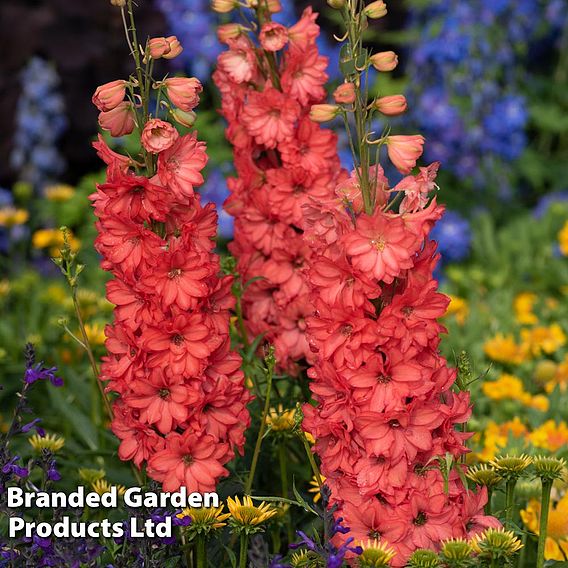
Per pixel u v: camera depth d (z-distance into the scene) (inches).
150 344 73.7
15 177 145.7
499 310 108.0
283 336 82.7
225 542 78.0
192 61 137.8
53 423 94.0
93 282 116.2
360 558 71.2
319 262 72.2
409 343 72.0
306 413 74.5
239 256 84.0
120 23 148.6
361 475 72.9
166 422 74.2
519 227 133.1
